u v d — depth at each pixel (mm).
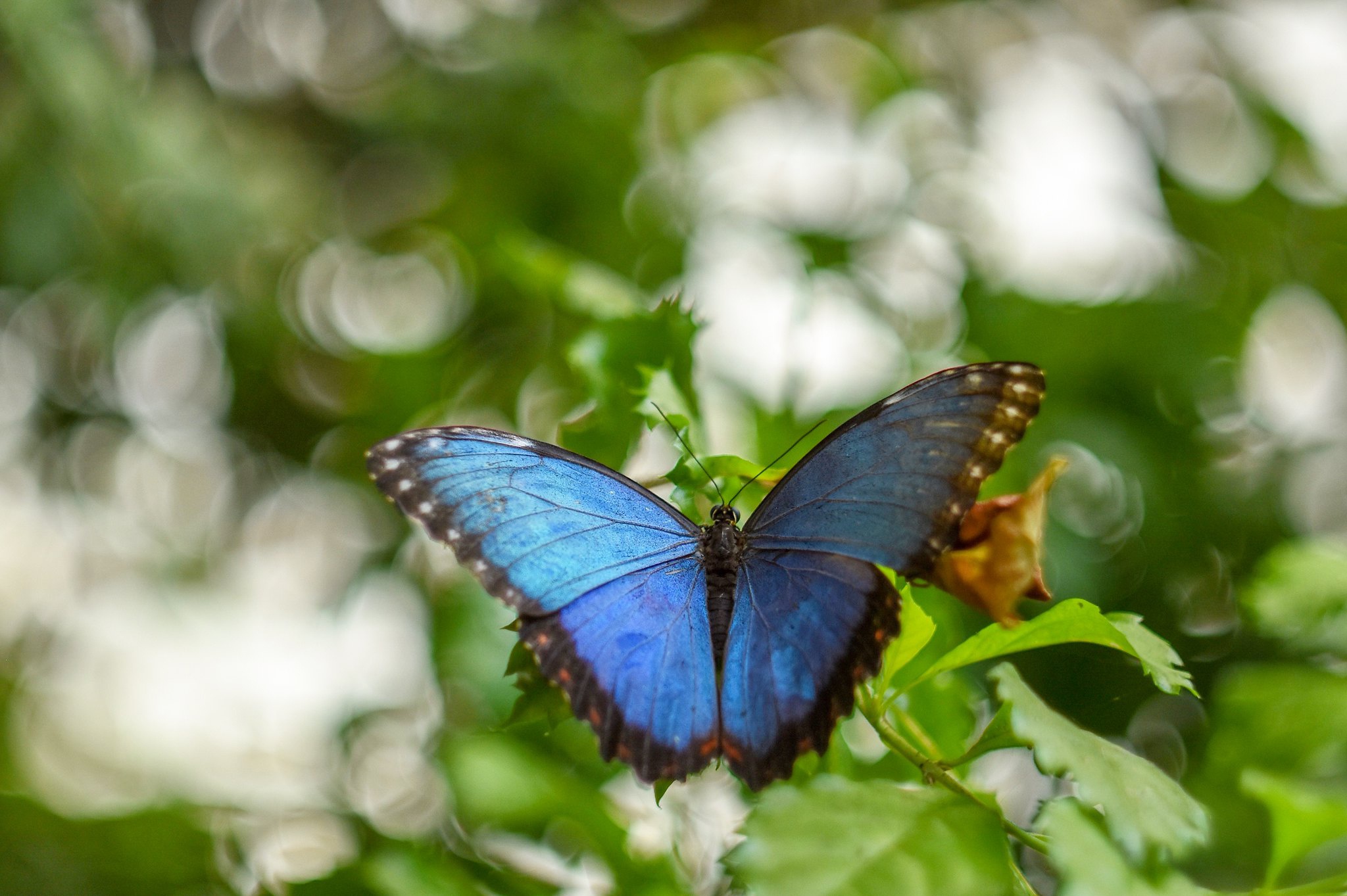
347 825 1147
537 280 1136
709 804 1123
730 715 1056
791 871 1012
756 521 1073
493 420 1251
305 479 1449
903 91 1390
